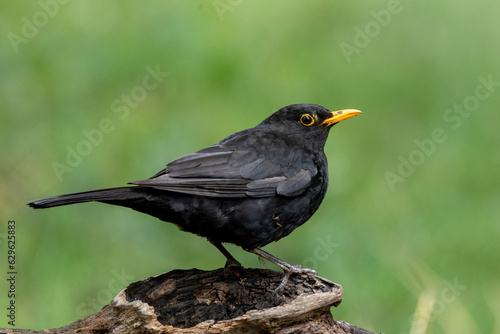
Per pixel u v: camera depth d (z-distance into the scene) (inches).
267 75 627.2
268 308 291.7
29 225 491.2
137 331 287.9
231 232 345.4
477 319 465.7
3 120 554.9
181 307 307.3
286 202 351.9
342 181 543.5
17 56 591.2
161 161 533.3
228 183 339.9
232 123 575.8
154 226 495.8
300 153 368.5
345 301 469.4
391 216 529.0
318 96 622.2
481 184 561.3
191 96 599.5
